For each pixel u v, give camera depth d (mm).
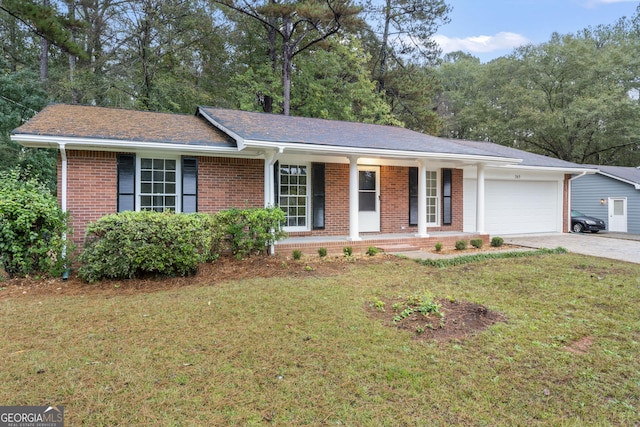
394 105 24891
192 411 2775
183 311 4973
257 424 2637
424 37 23109
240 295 5727
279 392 3033
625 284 6551
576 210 20297
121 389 3053
